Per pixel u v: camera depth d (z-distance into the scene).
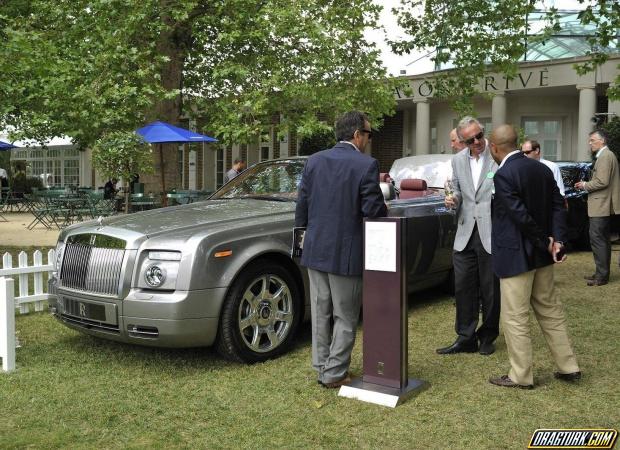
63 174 32.03
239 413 4.02
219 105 11.02
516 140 4.36
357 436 3.66
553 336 4.47
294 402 4.19
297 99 11.25
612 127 14.27
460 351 5.27
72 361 5.10
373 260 4.24
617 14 10.11
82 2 10.80
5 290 4.83
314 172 4.39
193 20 11.70
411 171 8.07
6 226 16.80
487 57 13.46
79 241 5.15
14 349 4.90
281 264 5.27
